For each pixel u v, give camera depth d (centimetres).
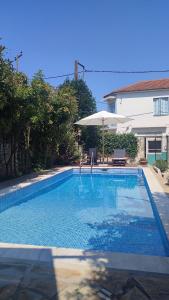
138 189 1511
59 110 1914
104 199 1268
